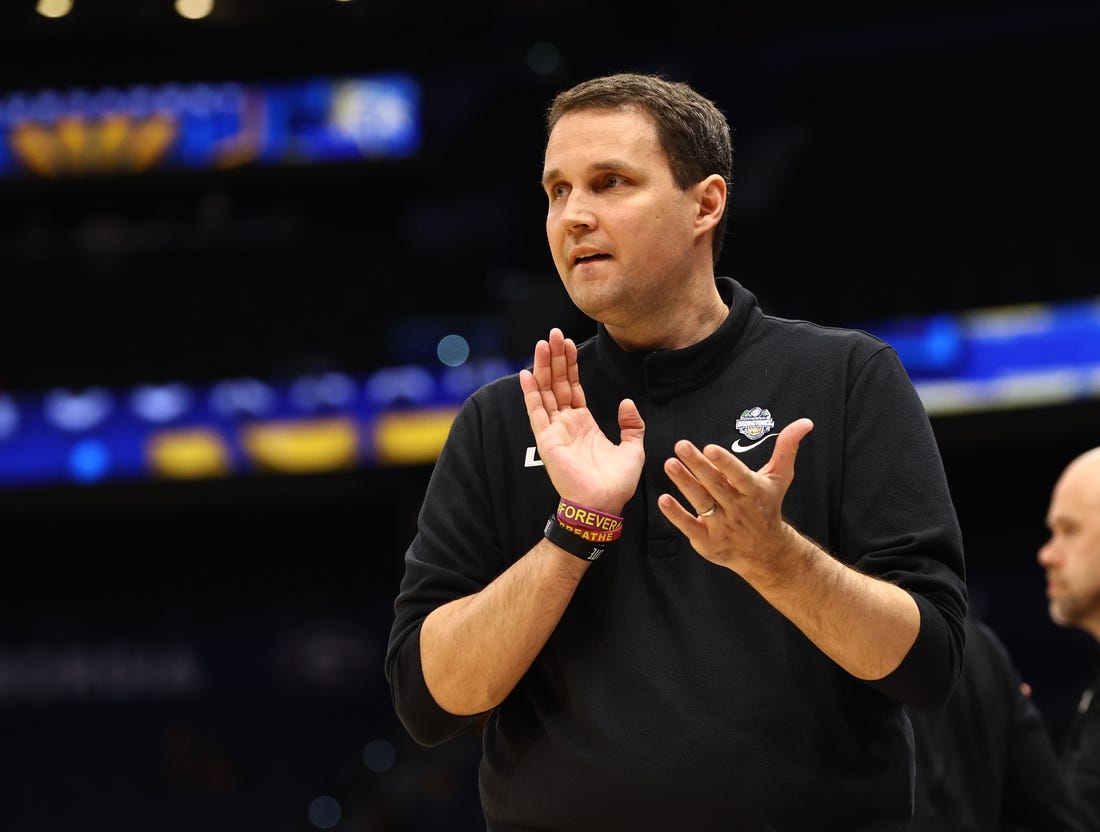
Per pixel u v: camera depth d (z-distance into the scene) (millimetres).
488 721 6254
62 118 43750
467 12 43469
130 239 45000
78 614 46500
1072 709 37000
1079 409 34344
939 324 36969
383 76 43594
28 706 45625
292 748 44281
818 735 5605
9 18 43656
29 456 42750
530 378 6027
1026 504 40281
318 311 43656
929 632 5406
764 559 5188
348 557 46500
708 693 5648
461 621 5699
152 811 43844
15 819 44281
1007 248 37250
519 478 6277
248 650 45688
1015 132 37969
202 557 46812
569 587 5629
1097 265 35906
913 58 39812
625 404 5949
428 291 43844
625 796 5613
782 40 41062
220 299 44125
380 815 36531
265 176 43219
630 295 6098
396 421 40938
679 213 6141
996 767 9336
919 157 39062
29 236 45312
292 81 43594
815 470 5949
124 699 45531
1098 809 9883
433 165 43094
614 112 6137
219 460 41938
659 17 42781
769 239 40406
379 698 44844
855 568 5789
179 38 44812
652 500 6016
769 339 6293
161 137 43500
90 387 43344
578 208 6078
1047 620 39469
